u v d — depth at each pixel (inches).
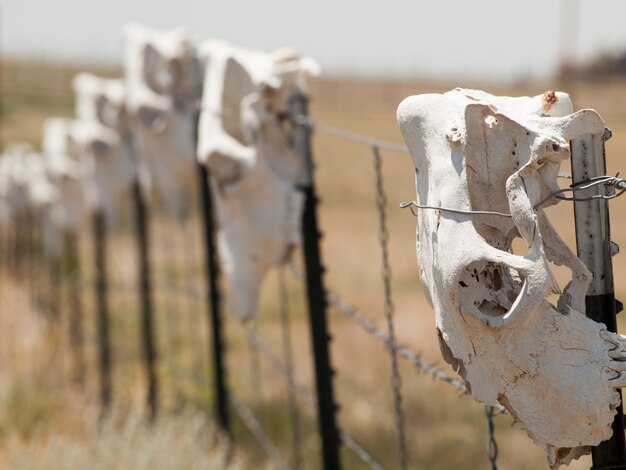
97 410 395.9
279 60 213.9
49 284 644.1
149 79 317.7
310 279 220.4
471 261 99.2
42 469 298.4
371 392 381.4
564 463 104.8
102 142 414.6
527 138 98.6
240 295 229.0
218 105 226.5
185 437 315.6
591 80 2373.3
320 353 221.0
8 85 1943.9
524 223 97.0
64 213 559.2
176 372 436.8
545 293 96.1
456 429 341.4
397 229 891.4
